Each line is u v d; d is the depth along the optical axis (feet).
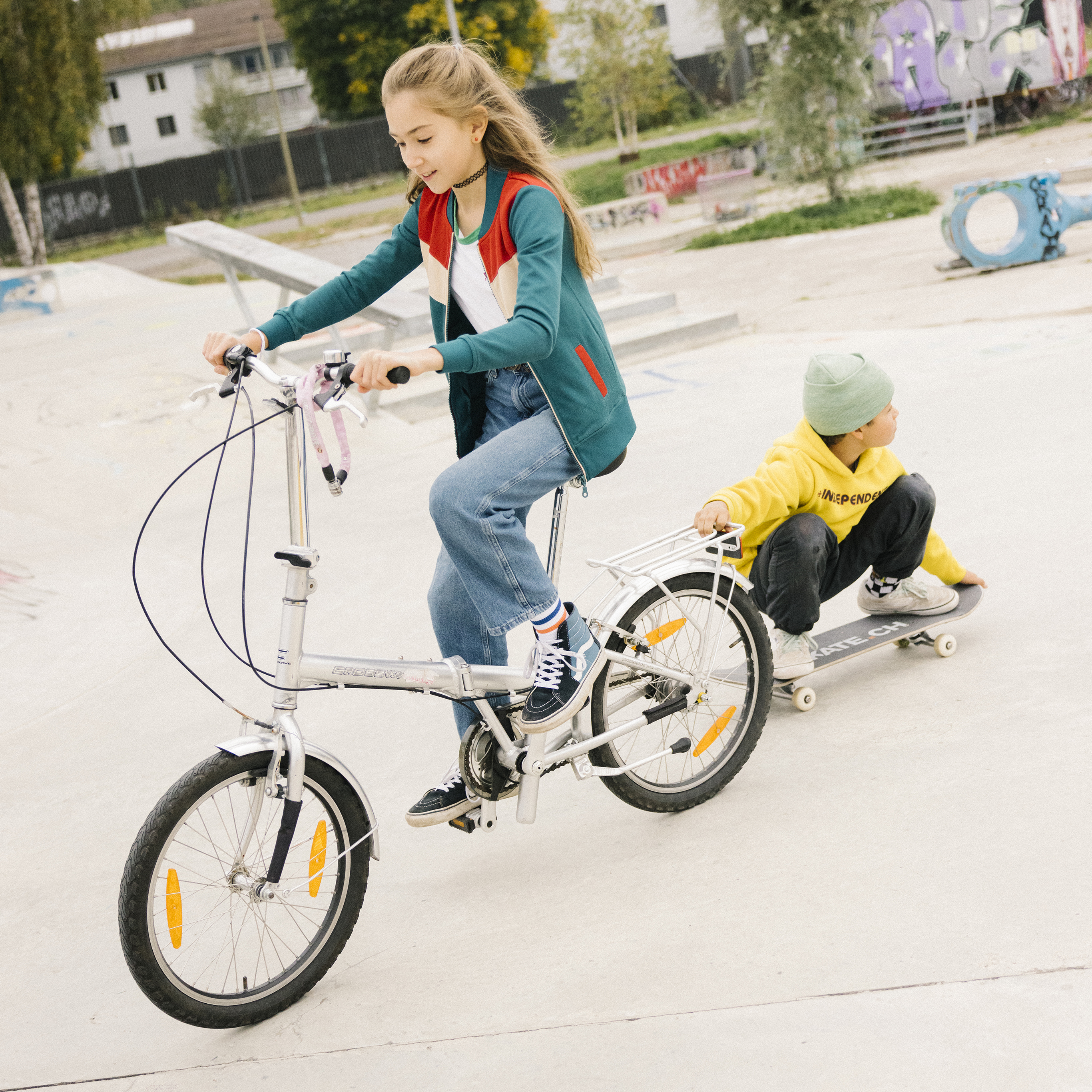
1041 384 19.35
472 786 8.61
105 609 16.71
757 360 26.84
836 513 10.44
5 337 44.01
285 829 7.62
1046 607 11.55
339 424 6.88
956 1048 6.23
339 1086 6.91
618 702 9.29
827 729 10.19
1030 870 7.61
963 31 68.80
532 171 7.98
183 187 123.44
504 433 8.16
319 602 15.71
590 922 8.09
